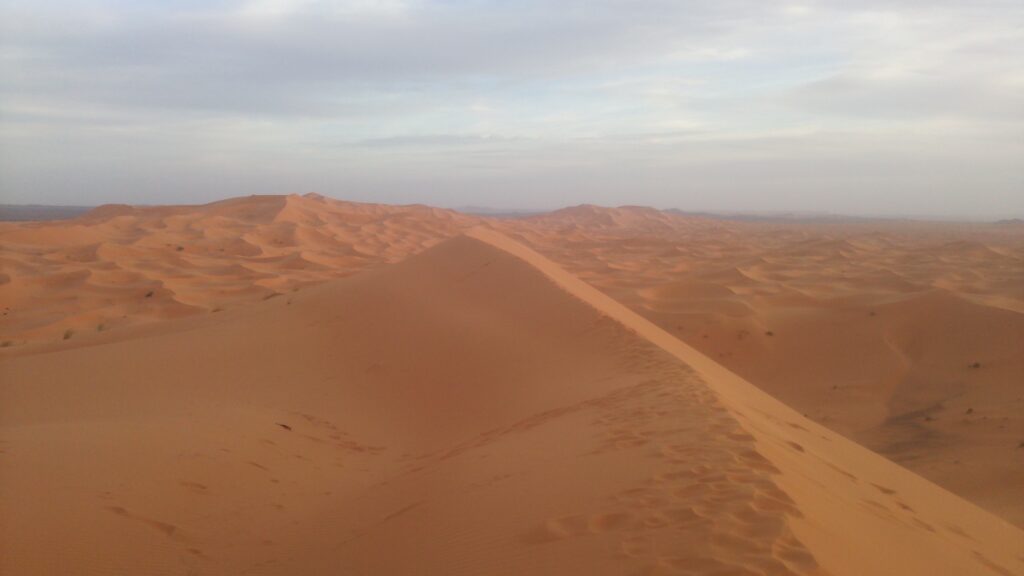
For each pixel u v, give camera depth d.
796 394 27.72
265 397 15.27
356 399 15.34
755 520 5.04
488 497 6.97
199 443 10.24
